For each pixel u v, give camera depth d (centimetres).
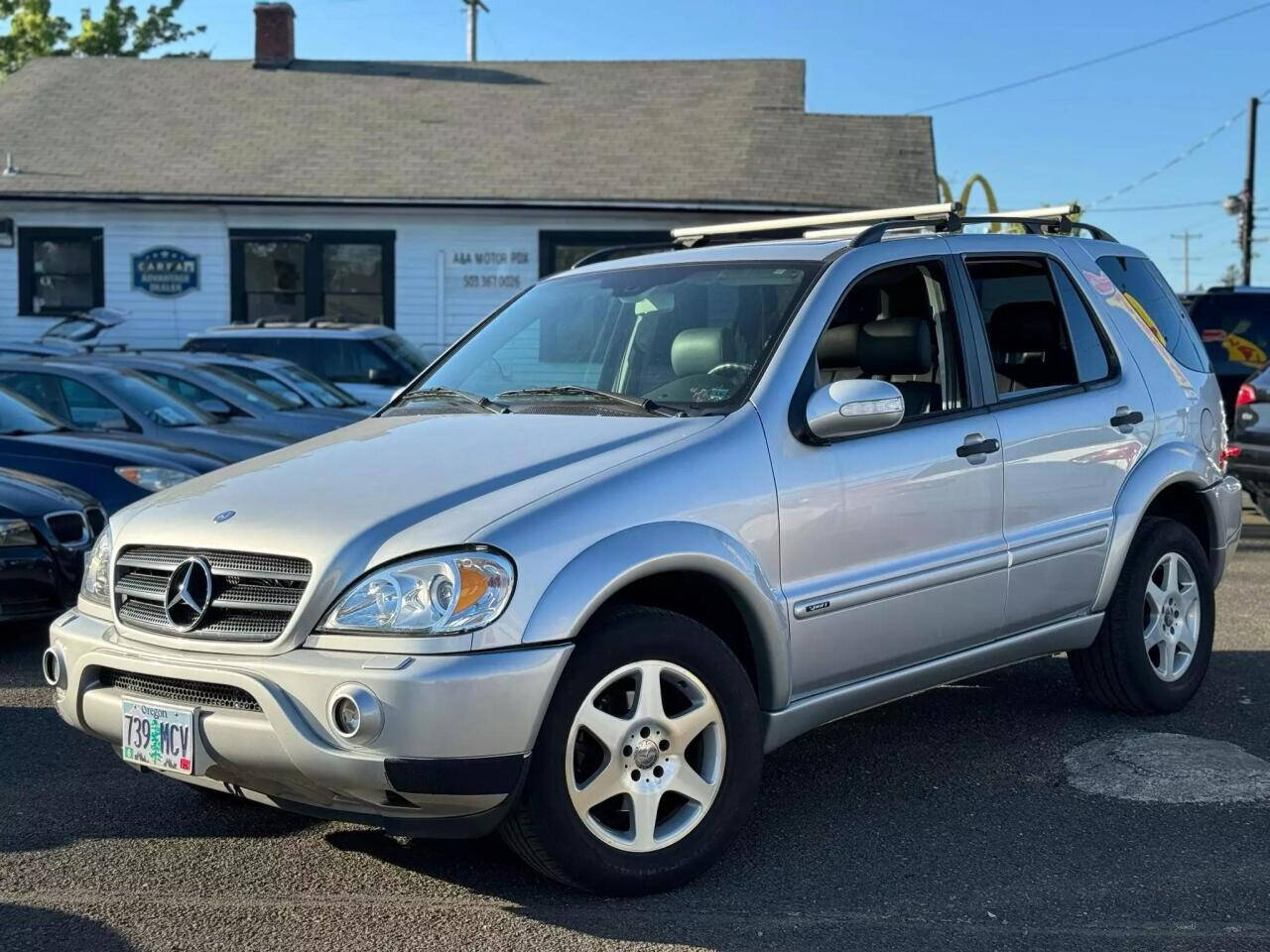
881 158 2089
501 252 2038
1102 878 404
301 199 1997
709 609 424
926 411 483
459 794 347
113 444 842
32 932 367
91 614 419
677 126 2197
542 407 457
